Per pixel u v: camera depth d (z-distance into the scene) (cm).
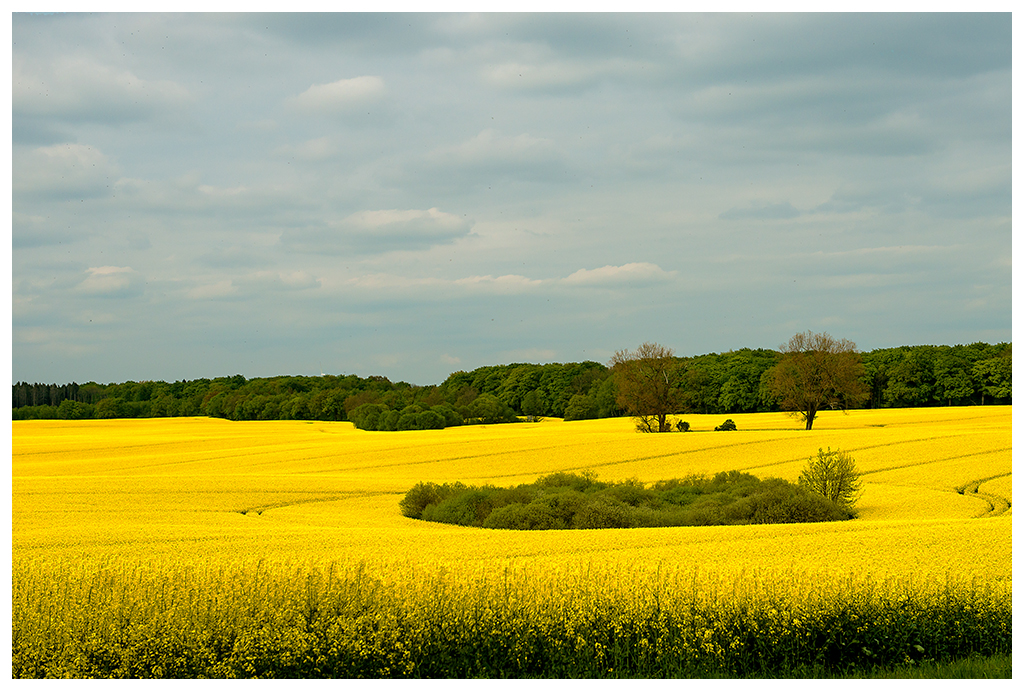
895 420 8719
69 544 1988
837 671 1238
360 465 5659
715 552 1891
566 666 1227
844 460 3178
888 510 3206
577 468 5259
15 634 1233
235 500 3669
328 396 13050
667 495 3422
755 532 2202
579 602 1344
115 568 1631
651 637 1282
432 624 1261
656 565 1698
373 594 1351
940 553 1833
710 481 3700
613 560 1780
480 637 1254
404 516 3272
